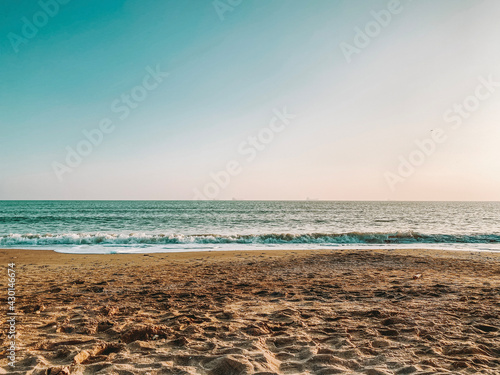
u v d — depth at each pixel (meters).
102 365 2.81
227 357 2.90
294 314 4.50
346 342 3.40
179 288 6.48
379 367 2.78
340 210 65.88
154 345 3.37
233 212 55.38
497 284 6.65
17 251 12.95
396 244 15.88
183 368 2.77
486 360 2.93
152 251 13.11
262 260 10.64
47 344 3.40
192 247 14.45
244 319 4.30
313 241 16.59
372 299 5.38
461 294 5.70
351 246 15.09
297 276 7.78
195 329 3.83
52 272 8.52
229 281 7.19
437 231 24.11
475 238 17.25
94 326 4.02
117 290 6.30
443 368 2.76
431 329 3.83
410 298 5.42
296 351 3.19
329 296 5.62
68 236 15.75
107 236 16.08
